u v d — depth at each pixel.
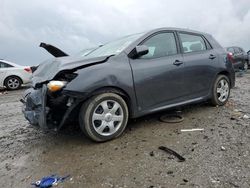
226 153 3.54
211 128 4.53
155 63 4.60
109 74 4.06
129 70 4.29
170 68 4.73
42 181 3.11
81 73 3.90
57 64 4.25
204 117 5.14
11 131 5.22
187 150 3.71
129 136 4.33
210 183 2.85
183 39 5.21
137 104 4.40
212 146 3.79
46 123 3.90
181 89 4.95
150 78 4.48
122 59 4.32
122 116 4.25
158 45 4.80
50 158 3.76
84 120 3.96
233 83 6.08
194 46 5.39
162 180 2.98
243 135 4.15
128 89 4.25
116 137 4.25
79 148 3.99
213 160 3.36
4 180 3.27
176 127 4.64
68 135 4.60
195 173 3.07
